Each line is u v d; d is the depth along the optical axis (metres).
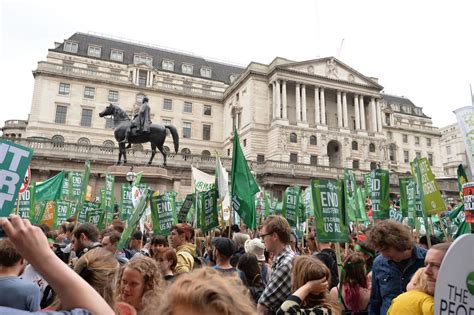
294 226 15.69
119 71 71.38
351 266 5.68
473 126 7.66
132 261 4.74
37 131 60.34
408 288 3.92
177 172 45.25
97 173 42.31
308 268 4.40
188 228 8.93
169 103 70.62
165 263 6.59
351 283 5.64
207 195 12.73
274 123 61.03
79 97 64.25
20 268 4.18
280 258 5.57
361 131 66.62
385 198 11.57
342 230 7.27
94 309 1.85
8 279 3.90
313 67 66.38
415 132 89.06
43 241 1.89
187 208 14.51
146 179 27.36
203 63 85.06
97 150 43.19
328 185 7.44
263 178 50.97
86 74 64.94
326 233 7.12
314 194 7.36
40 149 41.00
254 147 61.75
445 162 118.62
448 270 2.70
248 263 6.75
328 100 69.44
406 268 4.71
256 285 6.66
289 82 65.00
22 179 3.78
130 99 67.56
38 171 40.94
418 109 101.00
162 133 28.50
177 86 72.19
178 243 8.80
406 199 13.68
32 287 3.95
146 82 70.62
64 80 63.84
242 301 1.76
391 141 85.69
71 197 17.28
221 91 78.00
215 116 73.62
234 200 10.91
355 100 68.81
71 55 70.00
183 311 1.68
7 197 3.67
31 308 3.84
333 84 67.00
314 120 66.94
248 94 64.94
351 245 10.45
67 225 13.04
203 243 13.78
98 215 14.76
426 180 11.28
